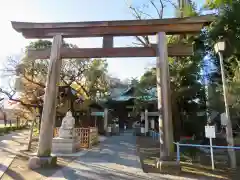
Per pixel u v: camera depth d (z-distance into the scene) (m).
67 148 9.51
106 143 14.16
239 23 9.32
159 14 12.68
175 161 6.06
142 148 11.55
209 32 10.20
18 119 32.84
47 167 6.23
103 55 7.07
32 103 17.17
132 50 7.05
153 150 10.71
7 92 15.91
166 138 6.24
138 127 23.14
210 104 11.38
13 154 8.96
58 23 7.19
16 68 16.27
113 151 10.27
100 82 23.23
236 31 9.50
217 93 11.17
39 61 17.62
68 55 7.11
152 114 20.86
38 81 17.83
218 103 11.00
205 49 11.30
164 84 6.59
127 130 30.11
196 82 10.90
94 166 6.61
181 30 6.93
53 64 6.96
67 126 10.10
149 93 15.28
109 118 28.44
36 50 7.41
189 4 11.07
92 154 9.20
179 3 12.24
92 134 12.64
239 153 9.35
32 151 9.84
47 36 7.32
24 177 5.29
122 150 10.70
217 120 13.04
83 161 7.48
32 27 7.18
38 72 17.88
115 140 16.52
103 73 22.12
